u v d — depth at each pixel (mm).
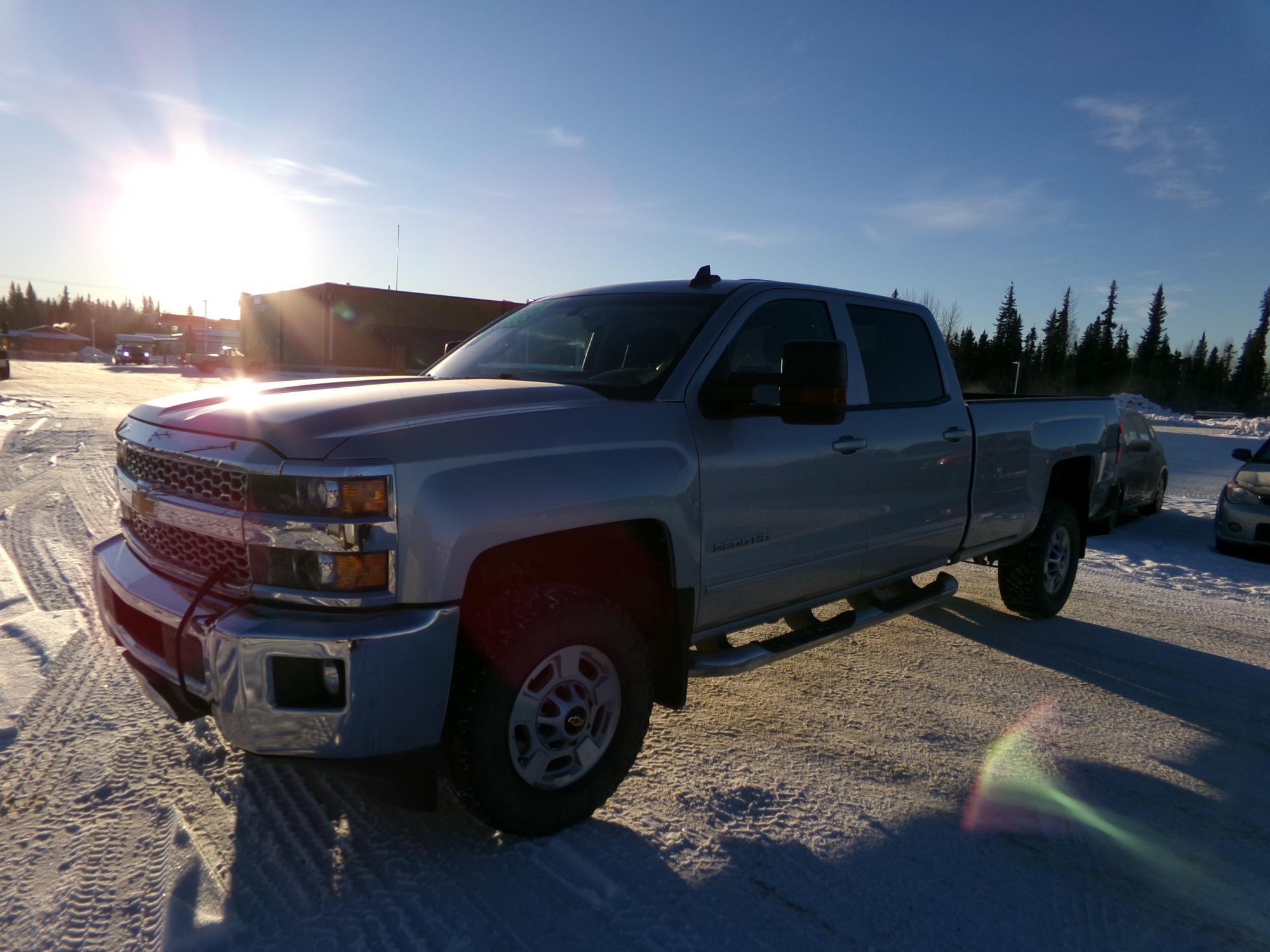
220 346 87188
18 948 2201
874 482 3967
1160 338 80688
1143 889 2713
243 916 2350
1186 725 4082
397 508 2344
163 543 2836
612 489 2783
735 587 3355
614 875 2609
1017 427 5016
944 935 2430
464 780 2547
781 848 2822
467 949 2252
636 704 2906
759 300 3615
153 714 3555
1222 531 8883
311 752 2322
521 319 4219
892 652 5000
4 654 4105
